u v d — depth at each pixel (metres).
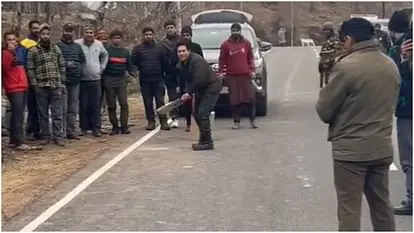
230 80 14.30
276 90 23.22
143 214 7.88
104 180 9.62
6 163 10.85
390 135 5.96
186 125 14.69
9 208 8.23
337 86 5.84
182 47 11.67
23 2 19.69
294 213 7.83
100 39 14.30
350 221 5.93
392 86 5.91
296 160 10.91
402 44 7.41
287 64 36.12
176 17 24.14
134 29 24.14
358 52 5.91
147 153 11.64
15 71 11.60
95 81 13.23
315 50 50.38
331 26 16.52
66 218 7.76
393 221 6.15
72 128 13.07
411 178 7.65
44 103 12.18
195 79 11.66
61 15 22.92
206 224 7.45
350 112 5.86
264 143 12.52
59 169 10.43
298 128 14.40
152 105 14.37
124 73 13.71
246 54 14.30
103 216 7.82
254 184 9.27
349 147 5.87
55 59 12.09
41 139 12.78
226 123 15.32
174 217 7.73
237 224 7.43
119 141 12.93
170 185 9.27
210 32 17.19
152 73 14.06
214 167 10.41
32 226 7.46
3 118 12.79
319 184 9.23
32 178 9.85
